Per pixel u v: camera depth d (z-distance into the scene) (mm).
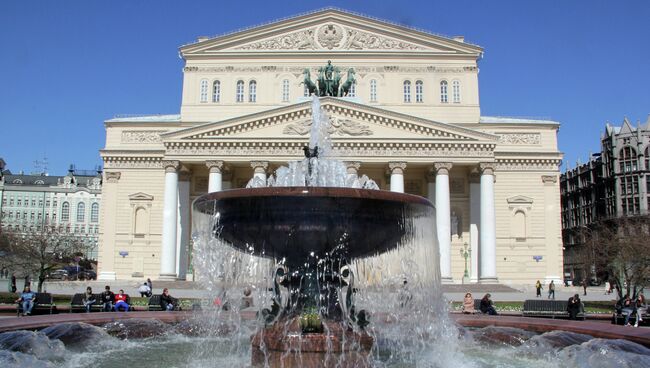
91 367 14109
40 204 162500
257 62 82000
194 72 82125
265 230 13141
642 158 116125
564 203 141250
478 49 81750
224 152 69188
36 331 15602
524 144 78750
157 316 19391
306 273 13844
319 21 82625
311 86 71875
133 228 77062
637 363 12508
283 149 69125
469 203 74500
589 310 42219
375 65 81750
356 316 14039
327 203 12695
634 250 57156
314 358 12992
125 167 78250
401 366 14469
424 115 80625
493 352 17000
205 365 14555
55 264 68000
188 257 71500
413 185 76750
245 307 23938
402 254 15016
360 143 68688
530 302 36719
